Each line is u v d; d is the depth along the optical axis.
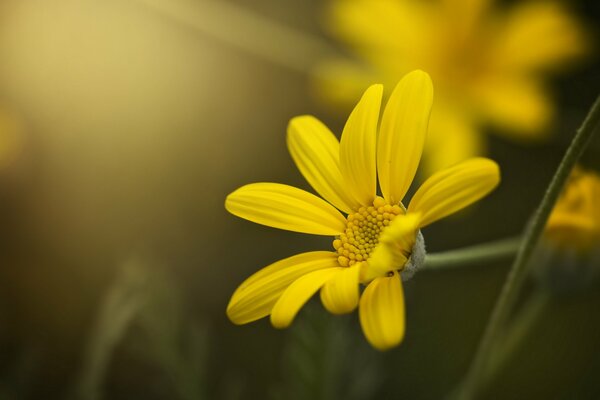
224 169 0.47
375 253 0.26
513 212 0.44
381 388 0.41
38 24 0.45
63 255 0.44
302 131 0.29
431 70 0.43
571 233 0.32
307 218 0.29
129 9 0.46
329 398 0.35
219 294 0.44
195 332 0.37
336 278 0.27
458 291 0.42
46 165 0.45
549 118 0.42
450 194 0.27
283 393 0.37
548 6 0.44
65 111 0.45
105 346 0.34
